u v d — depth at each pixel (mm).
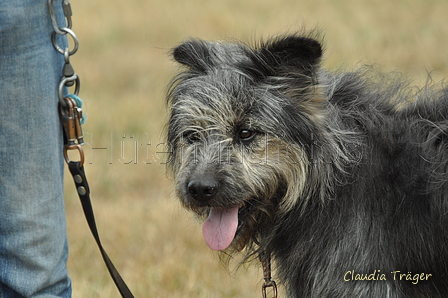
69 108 4820
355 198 5496
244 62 5898
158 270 8023
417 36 20359
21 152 4559
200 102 5914
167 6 29172
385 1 27391
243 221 5879
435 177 5449
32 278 4750
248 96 5727
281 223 5941
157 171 11719
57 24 4648
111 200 10539
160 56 20781
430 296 5715
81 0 31953
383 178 5570
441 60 17469
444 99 5914
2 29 4258
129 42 22922
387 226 5480
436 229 5473
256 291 7668
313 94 5707
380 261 5418
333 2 27562
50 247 4801
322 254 5586
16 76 4406
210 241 5633
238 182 5605
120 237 9055
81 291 7469
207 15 25875
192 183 5566
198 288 7617
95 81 17953
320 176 5605
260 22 23219
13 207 4617
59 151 4859
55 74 4723
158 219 9594
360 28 21500
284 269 6043
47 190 4711
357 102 5902
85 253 8578
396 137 5723
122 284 5332
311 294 5703
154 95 16328
